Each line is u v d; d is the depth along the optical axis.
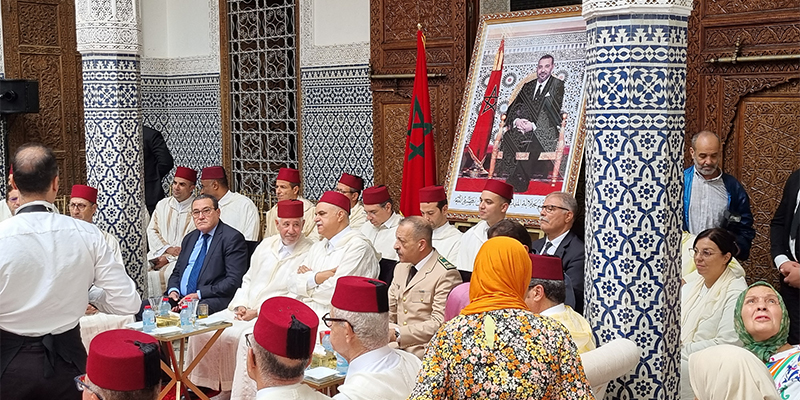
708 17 4.42
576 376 1.88
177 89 7.57
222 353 4.13
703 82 4.47
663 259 2.74
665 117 2.70
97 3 4.75
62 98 7.49
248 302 4.30
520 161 4.86
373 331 2.38
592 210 2.82
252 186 7.12
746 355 1.93
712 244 3.26
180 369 3.71
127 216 4.90
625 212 2.74
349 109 6.32
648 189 2.72
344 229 4.09
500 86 5.06
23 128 7.24
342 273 3.94
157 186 6.90
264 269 4.30
